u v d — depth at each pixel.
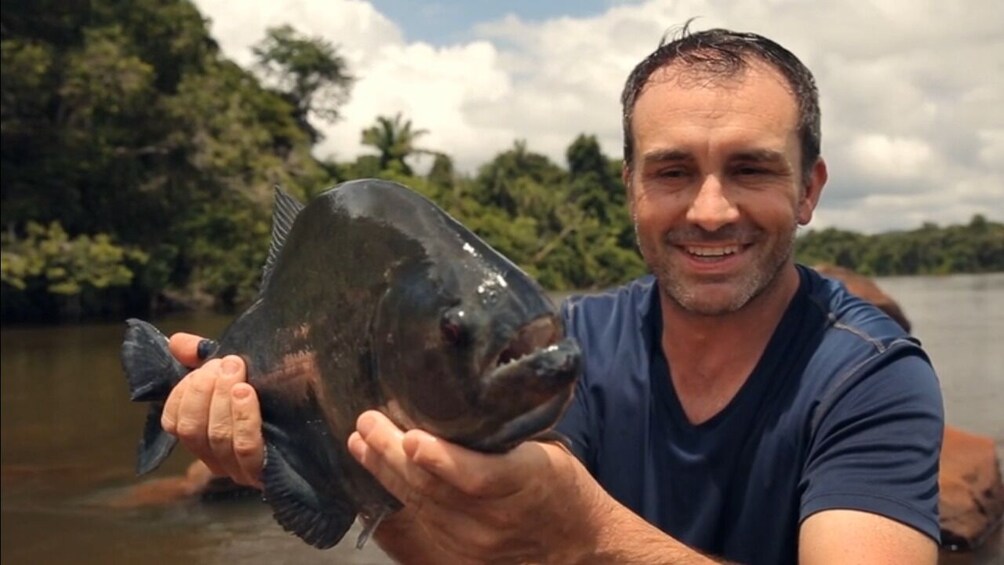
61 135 10.37
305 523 0.78
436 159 18.45
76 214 10.51
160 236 11.19
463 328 0.63
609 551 0.74
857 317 0.95
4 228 10.14
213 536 2.95
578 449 1.01
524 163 21.94
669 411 0.98
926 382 0.90
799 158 0.95
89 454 4.37
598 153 21.78
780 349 0.95
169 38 11.56
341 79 17.55
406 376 0.67
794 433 0.92
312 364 0.76
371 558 2.67
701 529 0.97
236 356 0.81
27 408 5.64
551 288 18.73
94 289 10.73
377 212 0.72
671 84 0.94
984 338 7.27
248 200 11.70
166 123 11.03
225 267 11.56
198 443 0.81
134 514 3.22
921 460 0.86
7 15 10.23
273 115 14.73
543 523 0.70
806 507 0.87
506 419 0.62
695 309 0.94
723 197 0.92
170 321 10.59
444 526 0.70
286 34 17.31
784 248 0.94
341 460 0.75
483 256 0.66
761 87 0.93
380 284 0.70
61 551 2.89
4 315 10.48
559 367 0.59
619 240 21.19
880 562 0.80
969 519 2.57
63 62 10.12
